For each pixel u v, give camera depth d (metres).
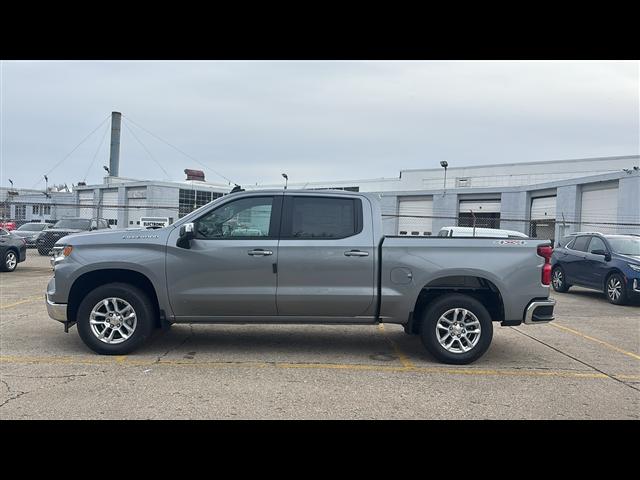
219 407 4.75
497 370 6.19
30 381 5.40
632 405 5.03
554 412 4.81
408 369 6.13
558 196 31.34
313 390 5.28
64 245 6.46
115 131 55.12
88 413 4.56
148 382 5.42
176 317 6.42
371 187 54.31
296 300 6.33
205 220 6.50
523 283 6.34
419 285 6.31
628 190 25.55
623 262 12.02
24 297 11.09
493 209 37.09
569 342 7.90
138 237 6.42
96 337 6.38
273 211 6.51
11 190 51.94
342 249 6.34
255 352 6.77
